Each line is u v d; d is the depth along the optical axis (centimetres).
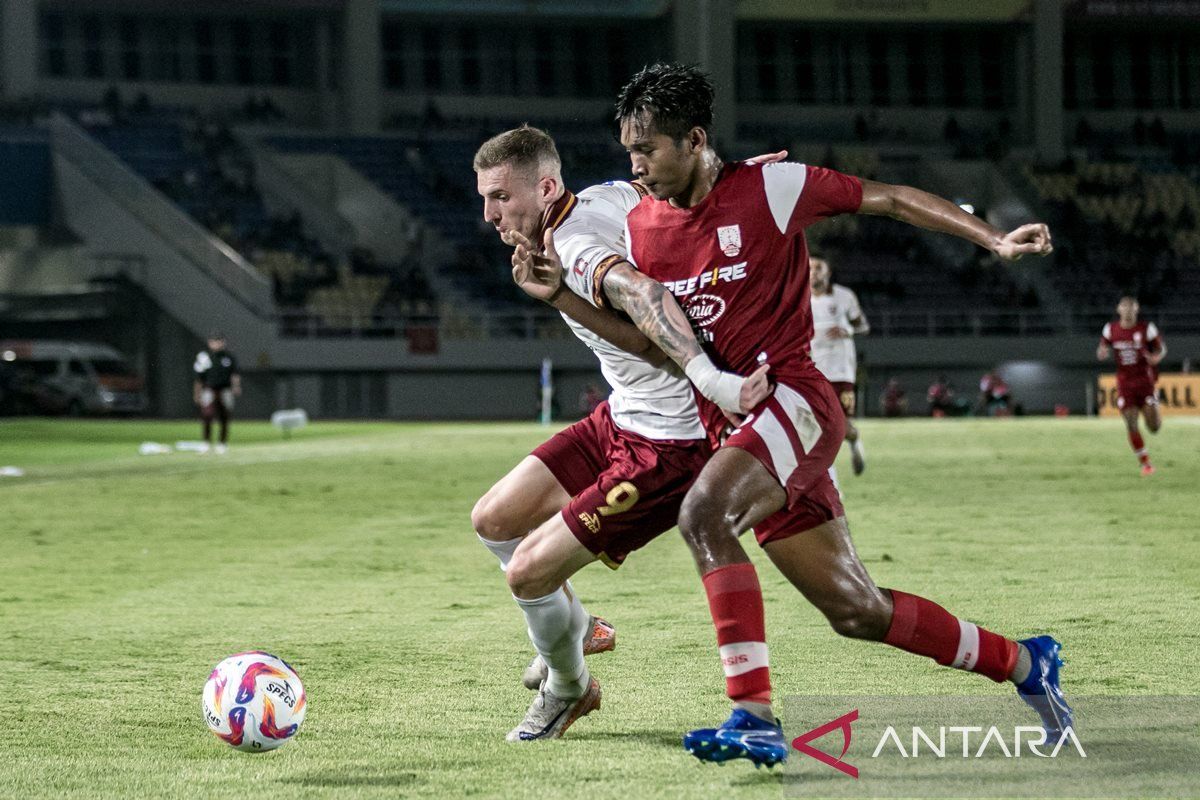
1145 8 6550
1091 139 6919
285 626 903
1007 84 6988
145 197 5525
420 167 6325
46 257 5744
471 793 510
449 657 790
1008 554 1204
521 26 6788
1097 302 6066
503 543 640
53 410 5322
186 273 5500
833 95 6881
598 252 570
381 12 6438
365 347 5528
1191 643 786
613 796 501
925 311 5825
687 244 569
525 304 5866
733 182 565
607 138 6675
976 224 560
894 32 6900
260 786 525
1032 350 5850
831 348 1902
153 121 6175
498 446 3180
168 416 5575
